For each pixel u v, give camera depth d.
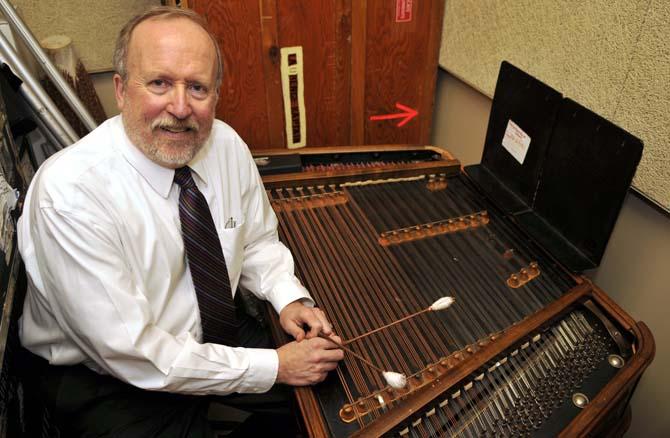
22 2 1.67
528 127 1.21
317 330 0.97
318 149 1.53
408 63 1.76
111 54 1.88
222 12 1.48
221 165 1.12
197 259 1.05
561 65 1.34
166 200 1.02
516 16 1.44
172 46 0.88
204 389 0.96
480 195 1.35
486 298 1.05
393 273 1.11
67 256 0.88
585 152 1.05
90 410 1.01
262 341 1.28
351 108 1.79
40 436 1.06
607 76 1.22
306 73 1.67
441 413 0.86
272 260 1.14
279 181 1.31
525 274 1.11
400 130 1.90
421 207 1.30
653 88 1.11
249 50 1.57
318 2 1.56
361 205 1.30
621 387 0.87
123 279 0.91
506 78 1.25
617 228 1.31
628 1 1.12
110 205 0.94
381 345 0.96
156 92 0.90
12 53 1.34
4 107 1.22
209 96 0.95
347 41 1.65
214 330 1.10
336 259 1.14
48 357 1.03
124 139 0.97
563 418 0.87
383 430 0.79
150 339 0.92
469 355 0.94
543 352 0.97
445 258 1.15
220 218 1.10
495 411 0.87
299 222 1.24
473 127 1.79
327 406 0.87
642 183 1.19
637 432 1.40
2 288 0.94
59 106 1.62
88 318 0.89
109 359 0.91
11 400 0.95
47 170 0.92
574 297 1.02
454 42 1.71
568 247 1.13
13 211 1.08
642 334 0.96
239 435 1.24
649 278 1.25
